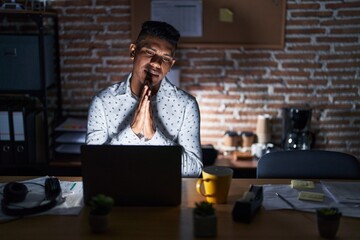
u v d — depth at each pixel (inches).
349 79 132.7
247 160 126.3
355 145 136.6
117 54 132.0
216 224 55.7
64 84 134.0
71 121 129.3
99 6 129.1
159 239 55.2
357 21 128.8
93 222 55.9
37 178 75.4
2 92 115.6
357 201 65.5
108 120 86.0
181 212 62.8
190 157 79.6
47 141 119.9
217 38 129.6
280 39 129.6
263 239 55.3
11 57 113.8
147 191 63.6
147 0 127.1
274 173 82.0
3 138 117.6
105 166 62.2
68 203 65.2
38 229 57.5
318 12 128.6
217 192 64.6
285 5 127.7
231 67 132.0
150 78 82.6
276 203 65.5
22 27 129.4
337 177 82.0
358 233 57.0
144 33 81.4
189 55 131.3
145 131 78.8
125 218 60.7
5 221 59.5
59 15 129.6
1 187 70.8
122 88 86.5
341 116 135.1
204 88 133.6
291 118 127.0
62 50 131.7
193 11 127.6
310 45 130.7
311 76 132.6
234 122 135.9
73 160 122.3
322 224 55.2
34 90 115.9
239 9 127.7
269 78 133.0
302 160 82.5
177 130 85.7
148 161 62.2
